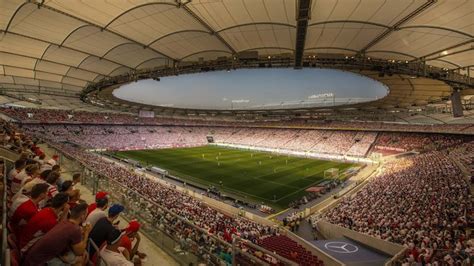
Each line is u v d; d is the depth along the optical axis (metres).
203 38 21.52
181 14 17.41
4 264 2.50
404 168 37.19
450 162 34.41
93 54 25.73
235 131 92.81
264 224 23.25
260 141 81.19
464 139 50.19
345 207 23.98
